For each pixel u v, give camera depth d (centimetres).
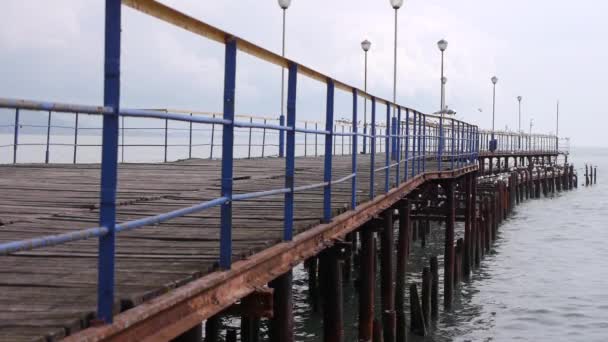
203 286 441
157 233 659
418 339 1585
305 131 661
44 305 378
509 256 2708
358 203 990
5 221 725
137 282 428
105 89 332
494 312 1845
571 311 1845
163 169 1644
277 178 1359
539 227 3584
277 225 717
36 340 310
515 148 5603
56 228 684
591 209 4503
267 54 552
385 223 1402
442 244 2955
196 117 423
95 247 580
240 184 1212
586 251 2825
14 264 505
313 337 1558
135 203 903
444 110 3303
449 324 1733
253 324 1275
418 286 2092
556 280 2239
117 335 352
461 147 2361
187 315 427
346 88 868
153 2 359
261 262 556
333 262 853
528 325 1722
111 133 335
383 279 1422
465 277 2298
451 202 2094
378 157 2588
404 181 1452
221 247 496
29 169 1572
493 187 3419
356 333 1584
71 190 1060
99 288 345
